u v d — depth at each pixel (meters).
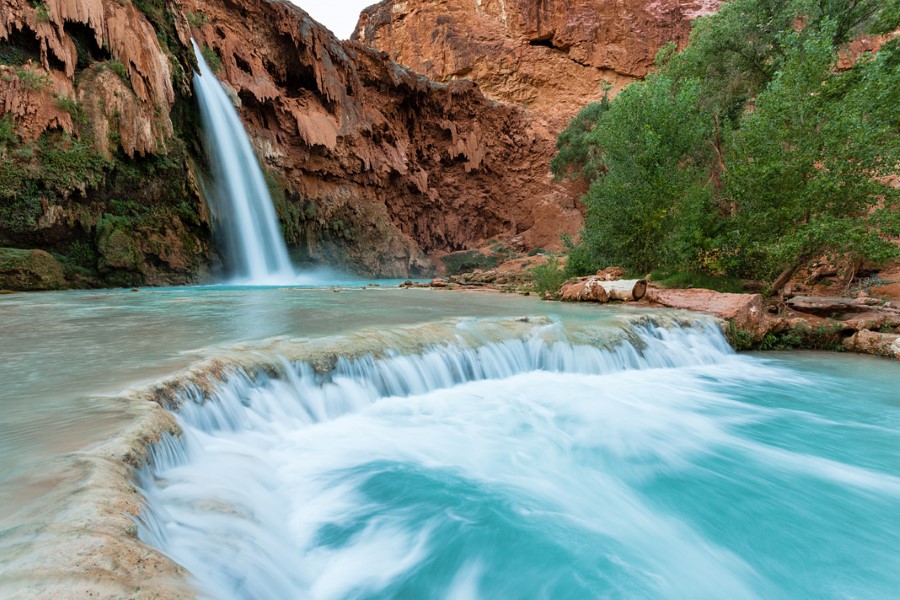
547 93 61.56
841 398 8.15
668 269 16.52
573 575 3.55
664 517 4.47
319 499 4.24
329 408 5.95
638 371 9.41
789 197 13.05
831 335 12.27
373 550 3.65
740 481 5.22
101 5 20.14
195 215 24.25
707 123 19.00
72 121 18.88
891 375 9.61
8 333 7.52
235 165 29.08
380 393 6.54
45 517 2.15
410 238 45.28
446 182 50.09
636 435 6.31
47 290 17.77
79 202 19.34
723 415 7.25
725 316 12.13
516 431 6.12
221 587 2.64
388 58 44.16
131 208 21.33
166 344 6.49
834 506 4.71
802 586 3.60
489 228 53.12
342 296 15.73
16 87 17.36
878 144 11.96
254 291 18.19
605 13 61.19
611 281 14.91
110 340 6.82
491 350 8.12
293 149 35.75
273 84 33.97
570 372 8.69
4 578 1.71
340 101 38.59
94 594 1.70
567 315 11.27
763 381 9.17
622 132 17.06
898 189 11.52
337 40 39.97
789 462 5.71
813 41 12.93
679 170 16.67
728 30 22.19
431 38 66.62
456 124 50.31
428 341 7.59
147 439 3.38
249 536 3.20
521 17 62.66
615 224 17.81
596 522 4.28
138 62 21.31
